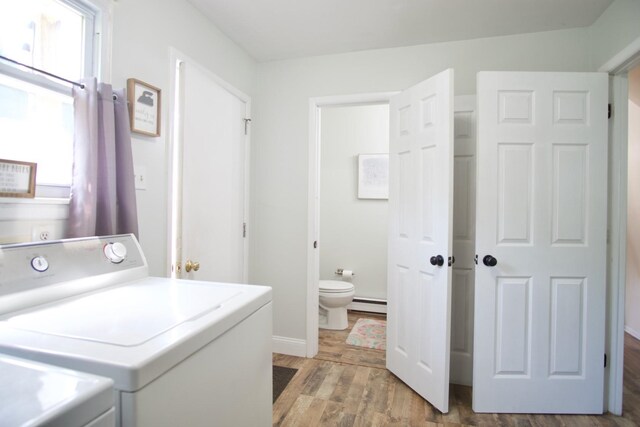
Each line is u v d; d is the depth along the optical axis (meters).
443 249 1.90
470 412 1.94
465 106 2.24
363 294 3.88
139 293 1.12
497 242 1.94
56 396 0.50
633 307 3.09
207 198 2.14
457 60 2.39
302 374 2.38
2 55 1.10
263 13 2.09
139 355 0.66
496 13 2.05
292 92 2.74
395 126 2.38
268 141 2.80
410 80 2.49
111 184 1.33
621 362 1.95
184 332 0.78
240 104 2.58
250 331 1.06
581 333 1.94
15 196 1.12
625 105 1.95
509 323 1.94
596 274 1.92
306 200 2.72
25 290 0.93
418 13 2.08
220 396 0.89
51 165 1.29
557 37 2.23
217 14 2.11
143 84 1.61
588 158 1.92
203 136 2.09
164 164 1.79
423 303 2.07
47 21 1.27
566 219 1.93
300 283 2.73
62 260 1.06
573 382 1.93
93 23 1.41
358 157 3.87
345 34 2.34
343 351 2.78
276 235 2.79
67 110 1.35
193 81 1.99
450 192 1.88
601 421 1.87
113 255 1.23
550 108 1.92
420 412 1.93
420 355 2.08
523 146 1.93
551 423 1.85
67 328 0.80
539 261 1.93
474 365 1.95
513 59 2.30
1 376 0.56
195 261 2.01
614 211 1.97
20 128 1.19
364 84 2.58
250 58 2.71
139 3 1.61
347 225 3.92
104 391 0.55
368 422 1.83
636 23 1.73
